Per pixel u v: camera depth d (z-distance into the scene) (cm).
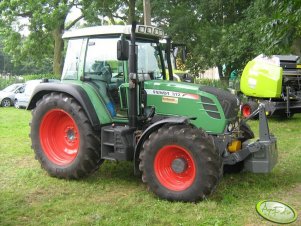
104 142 638
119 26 654
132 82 615
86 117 646
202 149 548
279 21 685
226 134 610
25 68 7056
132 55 615
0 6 2842
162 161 582
